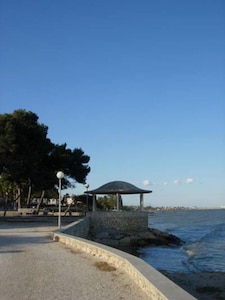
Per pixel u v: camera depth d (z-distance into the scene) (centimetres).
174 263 2917
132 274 1077
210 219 13225
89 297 898
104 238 4044
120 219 4388
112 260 1324
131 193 4609
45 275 1158
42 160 4906
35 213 5575
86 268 1265
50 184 4891
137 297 886
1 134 4278
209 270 2530
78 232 2969
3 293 942
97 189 4631
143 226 4406
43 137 4750
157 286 827
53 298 892
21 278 1118
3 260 1445
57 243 1994
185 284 1889
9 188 7362
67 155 5003
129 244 3988
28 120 4572
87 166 5316
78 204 7206
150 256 3344
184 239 5341
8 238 2241
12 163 4228
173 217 16175
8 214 5538
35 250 1722
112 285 1009
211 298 1590
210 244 4450
